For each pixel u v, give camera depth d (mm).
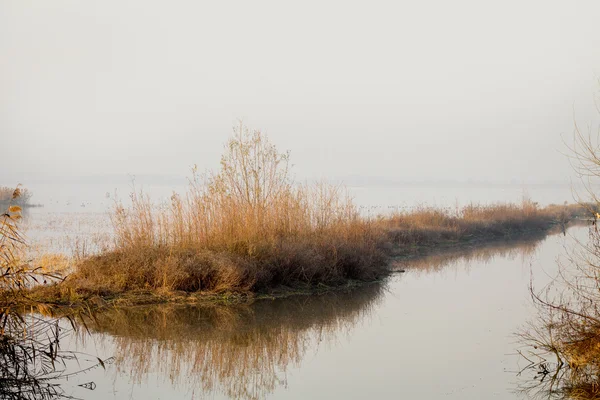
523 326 12773
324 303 15508
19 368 8914
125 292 14516
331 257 18656
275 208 19828
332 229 21219
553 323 10219
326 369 9992
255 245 17031
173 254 16094
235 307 14555
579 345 9281
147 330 12195
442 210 42188
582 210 56250
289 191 20422
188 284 15344
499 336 12102
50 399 8156
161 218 17516
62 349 10625
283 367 10109
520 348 11133
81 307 12367
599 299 9477
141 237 16578
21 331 9461
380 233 26688
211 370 9844
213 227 17953
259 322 13266
